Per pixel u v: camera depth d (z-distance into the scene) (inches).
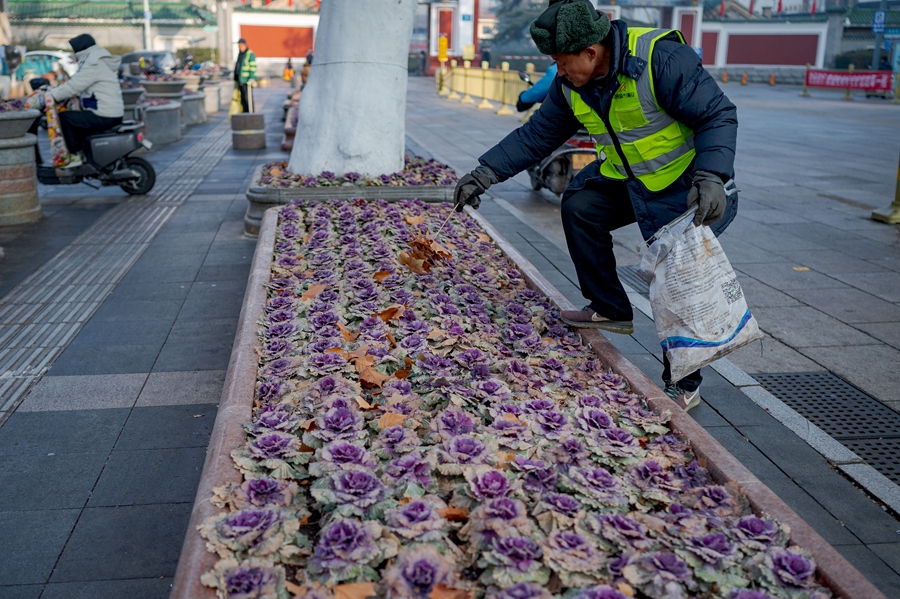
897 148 562.9
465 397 109.7
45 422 137.9
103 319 191.5
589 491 86.7
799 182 406.0
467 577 75.2
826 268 245.8
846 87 1337.4
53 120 322.7
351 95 272.1
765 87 1595.7
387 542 75.5
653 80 113.3
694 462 97.2
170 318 192.7
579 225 136.3
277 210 231.8
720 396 154.3
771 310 205.9
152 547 104.3
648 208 125.7
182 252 254.5
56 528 107.6
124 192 364.5
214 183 392.8
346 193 253.8
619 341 182.1
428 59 1625.2
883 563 104.1
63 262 241.6
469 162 469.1
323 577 72.0
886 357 175.2
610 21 115.8
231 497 83.4
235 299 207.8
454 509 83.8
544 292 165.5
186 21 1925.4
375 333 132.3
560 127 135.0
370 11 264.7
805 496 120.1
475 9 1545.3
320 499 81.5
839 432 140.7
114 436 133.5
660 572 72.6
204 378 157.9
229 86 992.2
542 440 99.7
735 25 1919.3
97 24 1918.1
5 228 287.0
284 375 117.3
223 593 69.0
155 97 639.8
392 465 89.6
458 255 190.1
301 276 166.7
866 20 1921.8
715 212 106.3
